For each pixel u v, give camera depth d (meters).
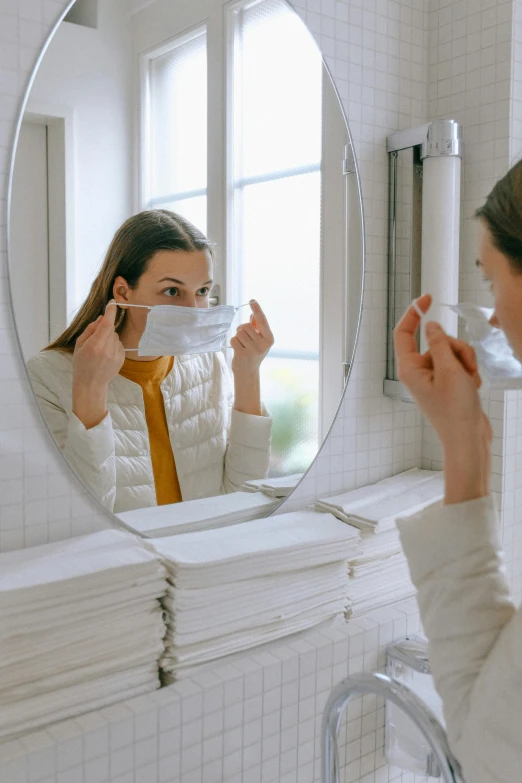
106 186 1.00
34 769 0.84
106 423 1.04
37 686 0.88
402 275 1.42
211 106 1.10
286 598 1.11
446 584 0.61
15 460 0.98
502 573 0.61
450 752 0.71
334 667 1.13
